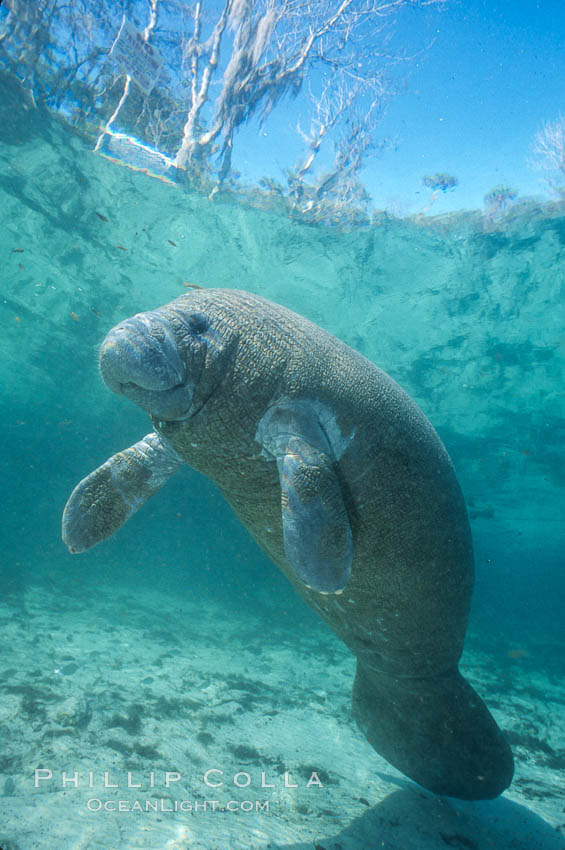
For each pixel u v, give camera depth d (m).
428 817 2.14
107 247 7.19
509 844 2.01
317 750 2.98
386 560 1.54
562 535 18.05
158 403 1.31
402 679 1.91
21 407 16.50
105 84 5.07
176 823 1.85
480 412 9.99
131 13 4.50
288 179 5.87
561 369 8.13
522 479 12.84
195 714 3.26
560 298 6.71
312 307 7.94
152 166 5.78
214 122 5.41
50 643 4.75
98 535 1.60
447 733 1.90
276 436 1.35
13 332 10.26
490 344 7.89
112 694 3.33
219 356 1.36
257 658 6.03
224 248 6.95
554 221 5.74
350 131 5.40
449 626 1.76
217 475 1.47
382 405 1.49
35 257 7.61
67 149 5.65
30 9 4.34
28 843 1.60
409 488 1.50
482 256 6.39
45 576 10.21
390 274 6.95
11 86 4.93
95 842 1.66
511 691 6.23
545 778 3.04
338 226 6.32
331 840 1.88
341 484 1.43
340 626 1.84
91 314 9.11
